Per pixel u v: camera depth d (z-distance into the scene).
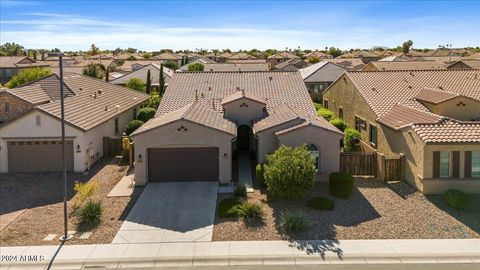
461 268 14.09
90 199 20.08
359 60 101.44
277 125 24.00
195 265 14.49
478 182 21.03
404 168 23.27
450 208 19.42
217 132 23.61
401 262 14.55
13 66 73.50
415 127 21.81
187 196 21.52
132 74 67.62
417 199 20.55
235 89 33.22
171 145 23.69
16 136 26.56
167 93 32.88
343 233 16.88
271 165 20.27
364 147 30.30
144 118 37.91
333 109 41.31
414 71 35.34
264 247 15.70
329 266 14.29
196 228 17.50
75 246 15.94
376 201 20.39
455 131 21.33
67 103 30.39
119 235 16.91
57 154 26.92
